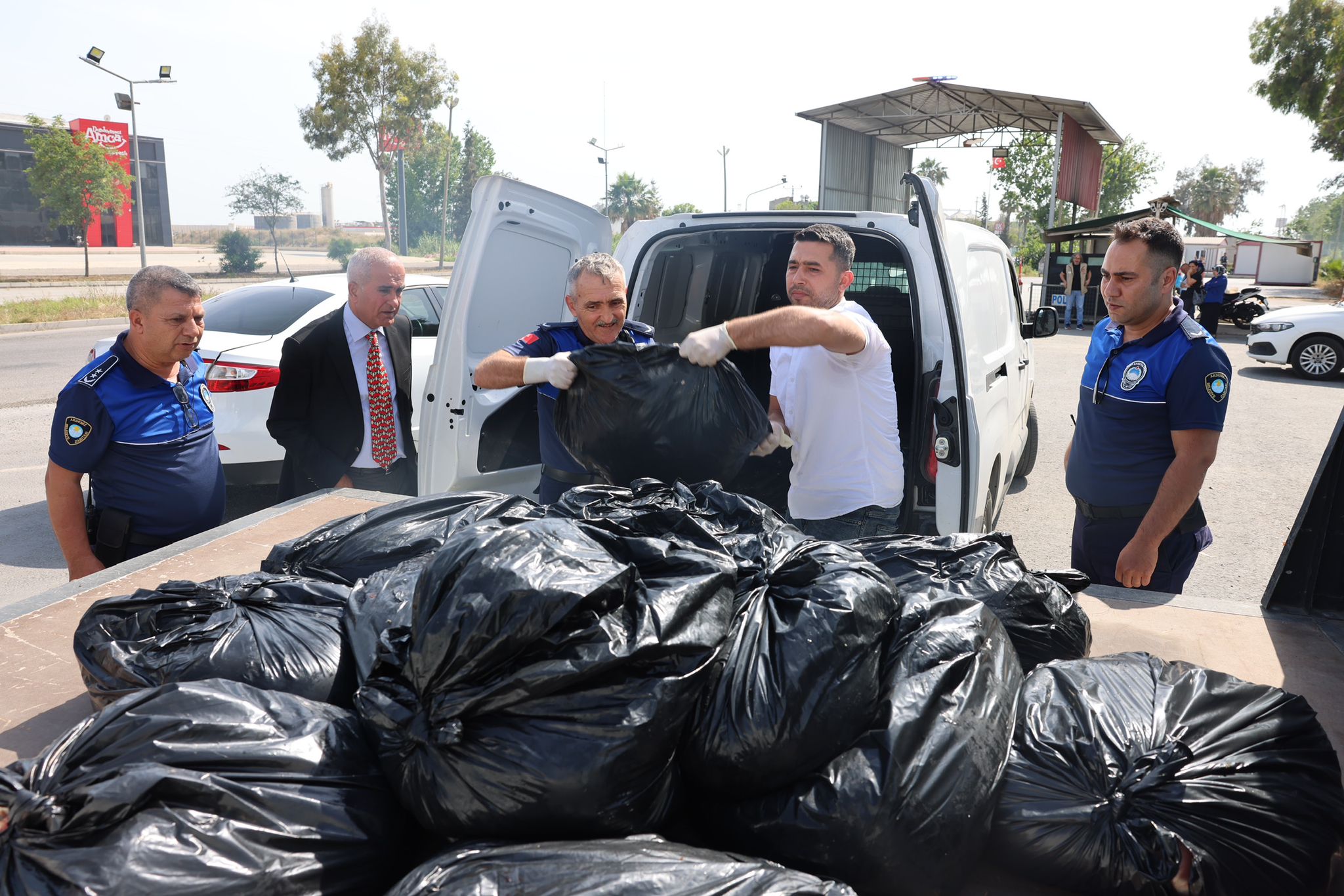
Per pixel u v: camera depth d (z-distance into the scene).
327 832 1.25
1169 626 2.33
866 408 2.69
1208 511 6.17
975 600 1.81
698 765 1.36
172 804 1.20
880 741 1.37
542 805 1.23
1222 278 17.77
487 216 3.44
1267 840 1.38
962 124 20.36
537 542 1.41
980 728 1.44
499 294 3.58
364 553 2.14
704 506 2.00
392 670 1.45
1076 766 1.45
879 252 4.65
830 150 19.62
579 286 2.86
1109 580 2.93
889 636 1.56
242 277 41.03
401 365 3.85
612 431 2.44
